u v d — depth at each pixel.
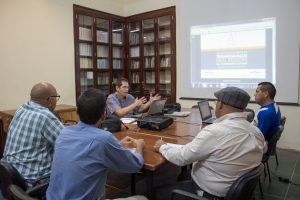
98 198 1.28
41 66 4.28
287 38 3.91
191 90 4.96
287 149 4.09
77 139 1.24
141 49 5.55
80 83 4.94
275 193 2.68
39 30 4.22
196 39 4.80
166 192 1.82
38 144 1.68
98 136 1.24
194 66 4.88
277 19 3.97
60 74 4.57
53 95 1.87
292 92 3.95
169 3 5.09
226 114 1.52
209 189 1.50
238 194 1.33
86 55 5.02
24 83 4.07
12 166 1.56
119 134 2.30
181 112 3.51
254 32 4.20
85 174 1.20
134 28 5.68
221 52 4.56
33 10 4.12
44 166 1.70
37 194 1.50
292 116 4.00
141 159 1.51
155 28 5.32
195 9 4.76
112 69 5.53
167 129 2.52
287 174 3.15
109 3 5.39
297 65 3.87
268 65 4.12
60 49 4.54
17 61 3.97
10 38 3.87
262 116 2.56
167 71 5.38
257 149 1.45
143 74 5.60
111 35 5.45
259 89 2.70
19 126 1.71
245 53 4.32
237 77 4.44
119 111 2.99
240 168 1.43
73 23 4.72
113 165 1.30
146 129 2.50
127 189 2.68
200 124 2.78
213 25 4.59
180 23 4.96
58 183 1.22
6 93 3.87
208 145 1.45
